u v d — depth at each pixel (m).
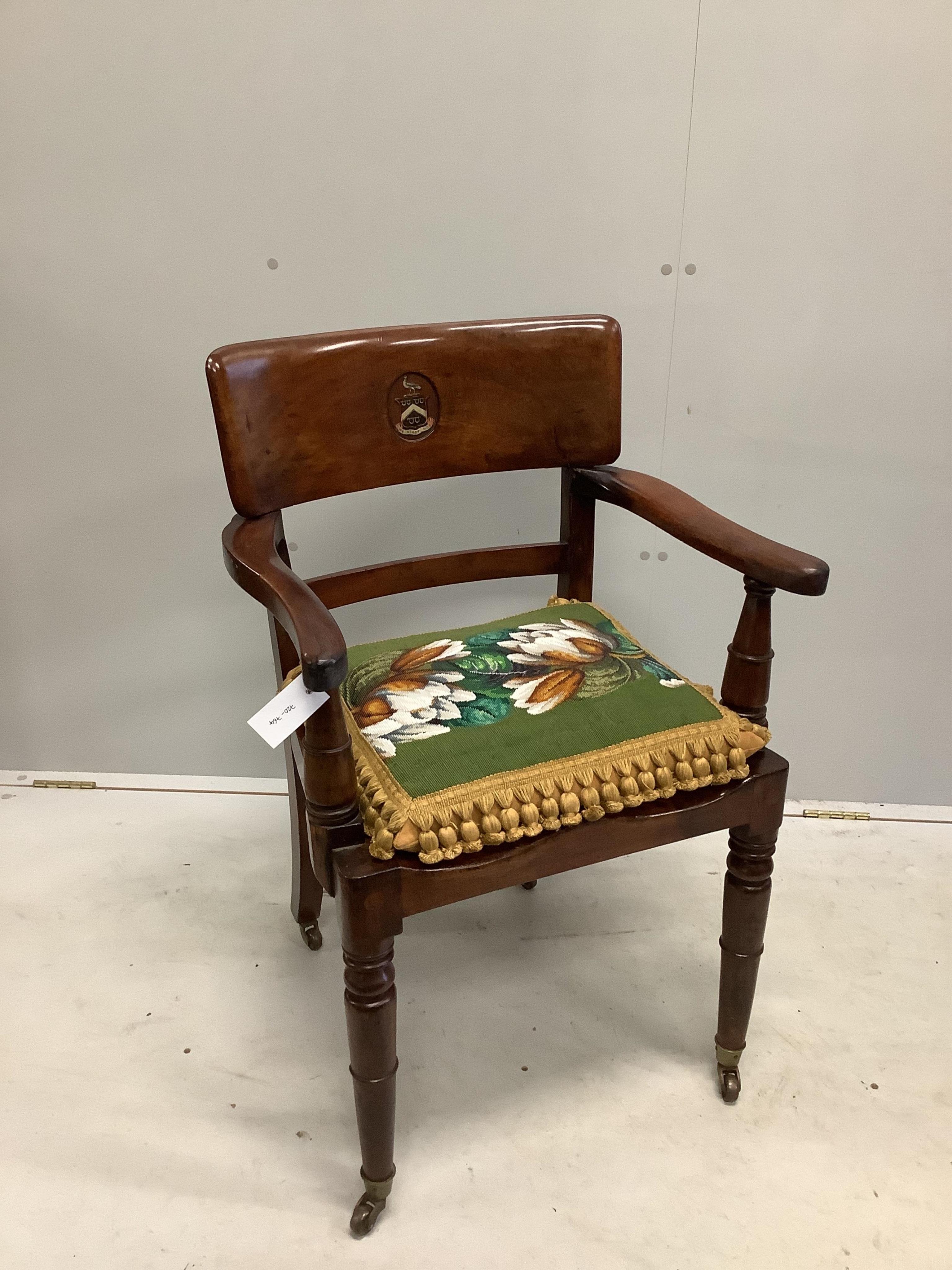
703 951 1.28
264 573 0.83
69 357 1.29
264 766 1.60
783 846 1.48
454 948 1.29
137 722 1.56
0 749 1.60
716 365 1.27
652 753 0.88
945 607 1.42
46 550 1.42
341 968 1.25
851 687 1.49
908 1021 1.17
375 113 1.15
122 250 1.23
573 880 1.42
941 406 1.29
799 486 1.34
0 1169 0.98
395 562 1.12
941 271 1.22
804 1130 1.03
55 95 1.15
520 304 1.25
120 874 1.41
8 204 1.21
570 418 1.09
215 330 1.27
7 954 1.26
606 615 1.11
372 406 1.02
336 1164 1.00
